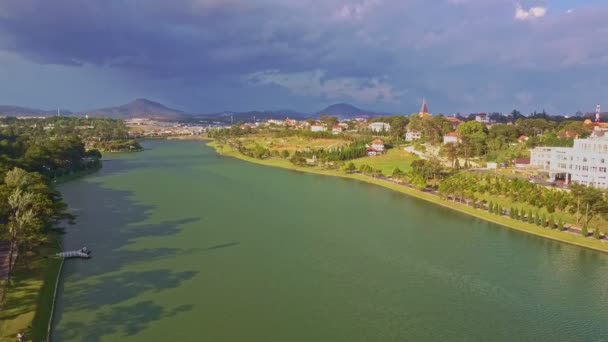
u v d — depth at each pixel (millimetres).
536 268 128500
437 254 139500
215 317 96875
